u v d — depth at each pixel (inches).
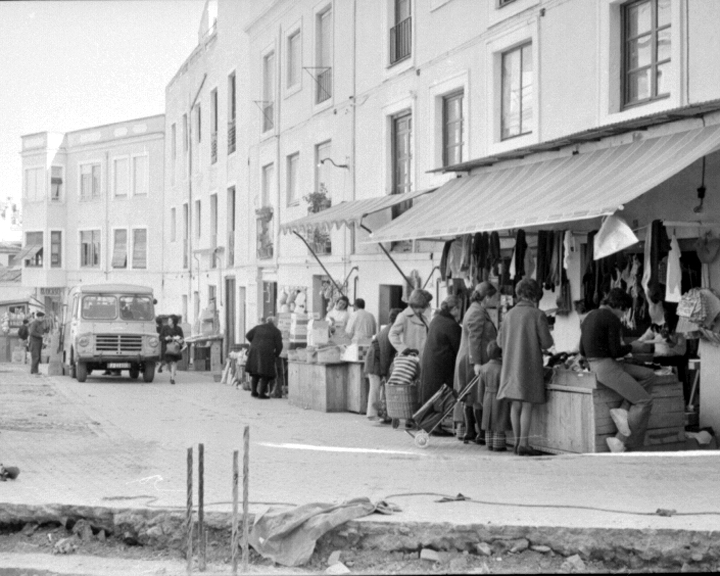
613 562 268.4
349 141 850.8
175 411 671.8
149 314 1049.5
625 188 386.0
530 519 280.7
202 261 1501.0
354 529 279.7
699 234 426.0
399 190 769.6
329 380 658.2
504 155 521.7
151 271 1845.5
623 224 376.2
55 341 1189.1
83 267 2021.4
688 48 448.1
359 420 597.3
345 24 855.7
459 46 655.1
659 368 424.2
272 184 1086.4
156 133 1831.9
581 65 526.9
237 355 986.1
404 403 510.3
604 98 507.2
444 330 485.4
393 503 304.7
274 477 359.9
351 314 757.9
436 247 671.1
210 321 1311.5
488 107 619.8
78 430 536.1
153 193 1841.8
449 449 452.8
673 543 265.4
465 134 649.0
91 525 305.7
